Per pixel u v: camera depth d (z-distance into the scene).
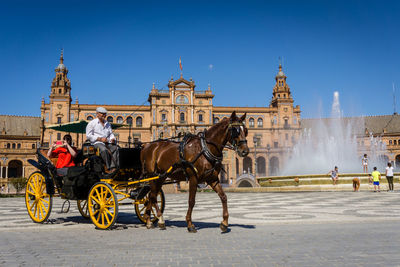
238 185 68.00
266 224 8.62
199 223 9.12
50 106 79.12
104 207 8.36
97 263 4.87
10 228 8.45
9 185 66.69
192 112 82.00
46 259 5.13
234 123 7.78
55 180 9.48
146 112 84.19
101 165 8.80
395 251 5.43
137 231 7.92
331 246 5.83
